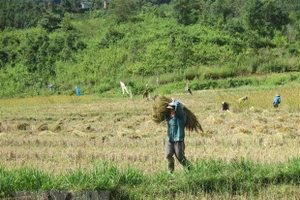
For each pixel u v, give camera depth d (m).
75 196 9.97
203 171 11.05
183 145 11.53
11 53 82.50
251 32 86.69
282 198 10.17
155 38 85.75
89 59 79.88
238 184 10.70
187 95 50.38
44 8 113.75
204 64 75.12
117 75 72.31
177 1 97.31
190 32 87.62
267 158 13.50
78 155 15.42
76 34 93.00
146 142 18.11
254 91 48.31
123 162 14.11
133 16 102.69
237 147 16.47
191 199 10.05
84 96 56.69
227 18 99.19
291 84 56.66
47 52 82.31
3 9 110.31
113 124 26.12
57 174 12.02
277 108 31.77
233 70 68.81
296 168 11.23
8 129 25.12
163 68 73.44
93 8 125.06
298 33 90.50
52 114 33.97
